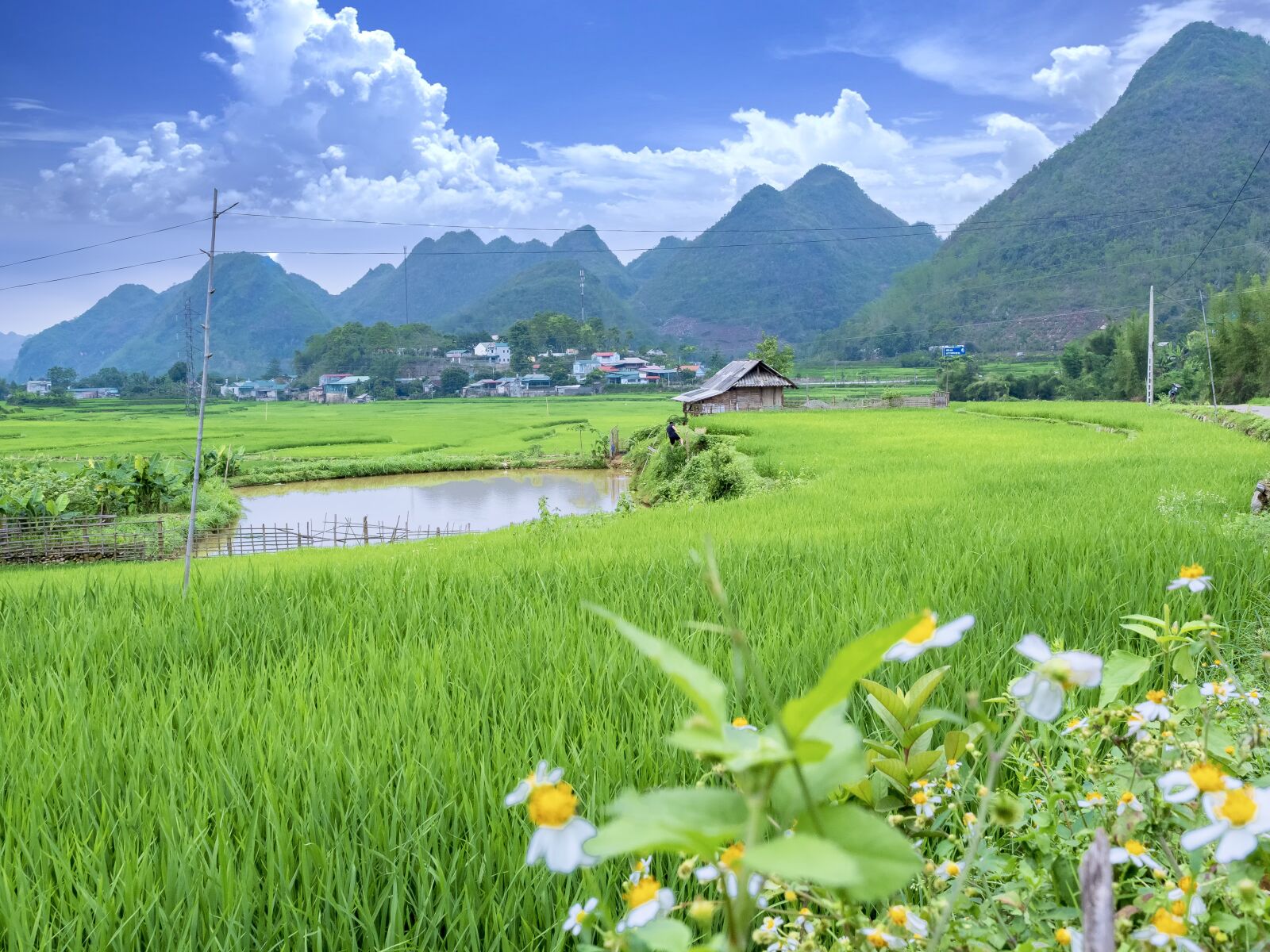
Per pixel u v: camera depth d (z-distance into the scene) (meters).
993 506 13.65
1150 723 2.57
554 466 64.44
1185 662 2.74
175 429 100.69
